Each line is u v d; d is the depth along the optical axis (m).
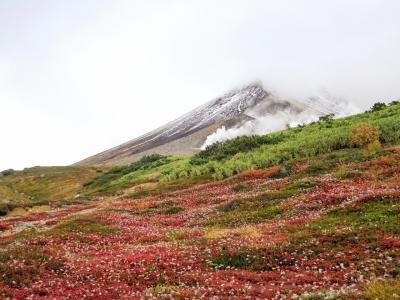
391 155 47.75
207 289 17.11
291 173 52.97
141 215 44.31
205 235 28.50
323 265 19.58
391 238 21.25
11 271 20.12
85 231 33.84
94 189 112.56
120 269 21.12
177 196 54.78
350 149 59.09
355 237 22.34
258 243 23.84
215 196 49.06
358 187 36.06
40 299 16.95
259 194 41.31
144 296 16.69
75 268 21.50
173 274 20.03
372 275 17.16
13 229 46.56
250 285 17.45
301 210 32.41
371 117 73.88
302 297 14.54
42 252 24.34
